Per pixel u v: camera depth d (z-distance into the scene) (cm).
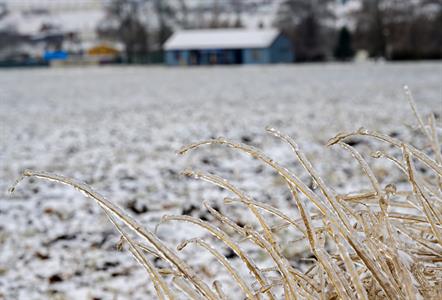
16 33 12719
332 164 832
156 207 642
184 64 7638
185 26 9831
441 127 234
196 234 538
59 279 452
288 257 439
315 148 980
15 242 538
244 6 14350
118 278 446
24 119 1700
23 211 643
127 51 8588
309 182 726
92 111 1891
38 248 520
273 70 5019
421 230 184
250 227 165
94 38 11750
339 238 138
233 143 159
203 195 686
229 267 152
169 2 9625
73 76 4881
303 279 160
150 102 2173
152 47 8862
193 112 1733
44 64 7981
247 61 7512
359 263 172
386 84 2609
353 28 7869
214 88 2867
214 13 10644
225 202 176
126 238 143
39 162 968
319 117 1471
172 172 835
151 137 1227
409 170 161
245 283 148
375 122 1295
